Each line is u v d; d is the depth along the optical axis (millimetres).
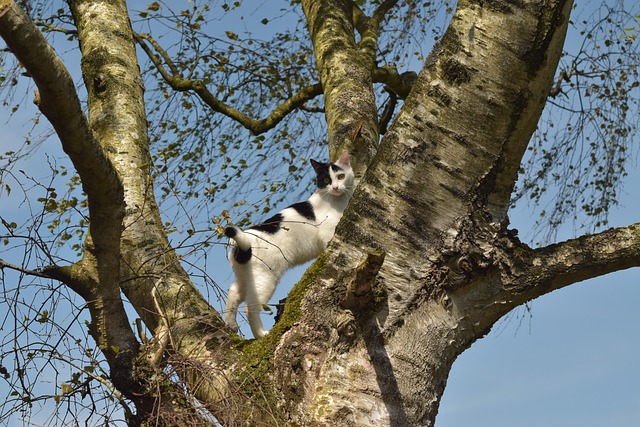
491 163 4777
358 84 7938
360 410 4590
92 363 4734
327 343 4770
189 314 5332
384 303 4770
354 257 4844
